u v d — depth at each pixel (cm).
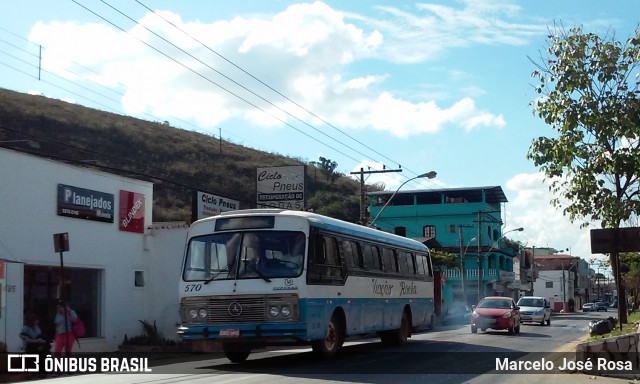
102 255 2388
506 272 7888
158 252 2642
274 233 1566
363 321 1880
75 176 2280
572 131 1546
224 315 1530
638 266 5562
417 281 2417
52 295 2177
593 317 6531
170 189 6022
